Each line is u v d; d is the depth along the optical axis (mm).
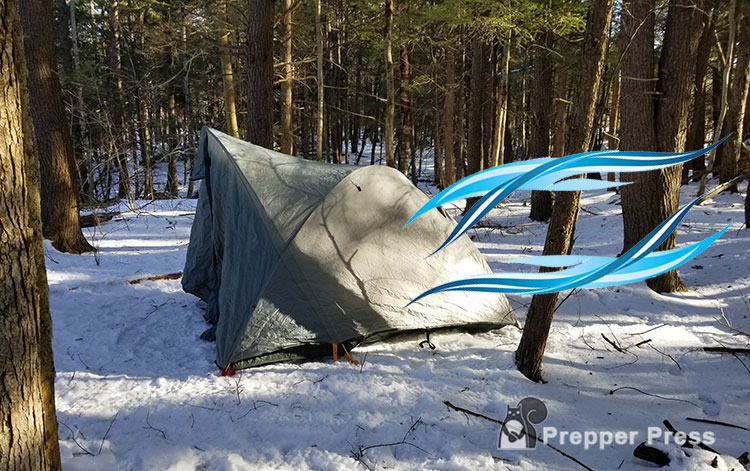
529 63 19562
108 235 9758
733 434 3109
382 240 4621
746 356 4215
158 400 3512
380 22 13031
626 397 3688
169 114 20688
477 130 13703
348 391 3619
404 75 13867
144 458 2787
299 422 3219
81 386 3748
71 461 2738
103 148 15289
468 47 14680
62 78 15320
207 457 2842
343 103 22641
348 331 4289
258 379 3875
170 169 19125
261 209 4516
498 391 3664
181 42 11172
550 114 12195
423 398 3496
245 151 5109
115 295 5961
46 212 7891
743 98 11195
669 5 5773
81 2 23531
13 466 1959
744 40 10867
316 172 4898
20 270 1937
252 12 7711
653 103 5895
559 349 4559
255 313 4129
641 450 2803
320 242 4383
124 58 19906
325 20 14242
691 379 3959
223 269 4746
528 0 9992
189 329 5062
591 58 3260
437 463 2775
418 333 4734
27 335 1977
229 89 12039
